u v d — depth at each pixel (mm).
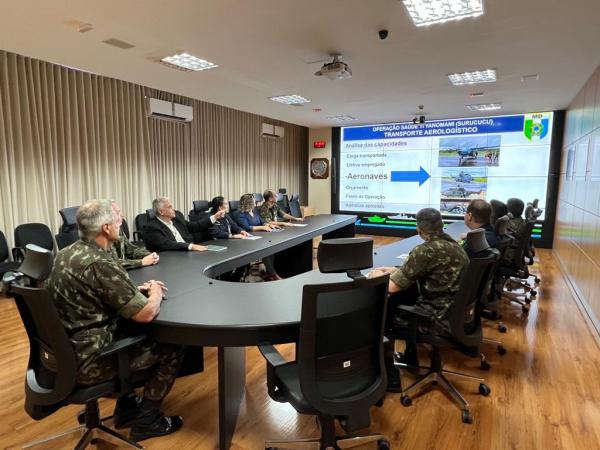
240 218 4789
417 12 2842
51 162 4715
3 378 2473
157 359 1781
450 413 2137
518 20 2938
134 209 5816
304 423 2061
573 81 4723
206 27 3084
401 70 4293
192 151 6801
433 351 2324
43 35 3225
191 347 2121
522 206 4055
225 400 1789
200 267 2723
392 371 2289
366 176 8828
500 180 7516
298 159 9812
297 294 2037
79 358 1534
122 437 1810
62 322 1504
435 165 8086
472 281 1970
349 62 3988
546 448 1861
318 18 2926
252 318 1688
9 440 1897
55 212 4781
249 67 4176
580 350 2936
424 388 2373
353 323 1518
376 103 6199
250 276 5223
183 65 4121
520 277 3713
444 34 3227
